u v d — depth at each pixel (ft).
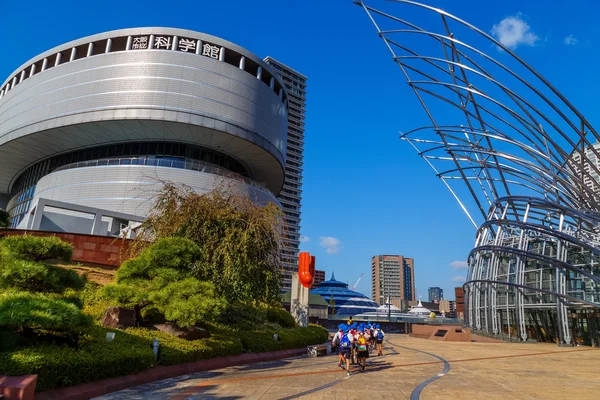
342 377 42.50
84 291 59.31
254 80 217.97
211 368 45.93
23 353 26.45
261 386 35.40
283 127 244.63
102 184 187.83
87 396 28.63
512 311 132.46
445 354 75.05
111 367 32.24
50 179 202.08
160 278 46.91
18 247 34.01
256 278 67.36
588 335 108.99
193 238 65.51
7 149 219.61
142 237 70.13
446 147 135.33
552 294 110.22
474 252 155.43
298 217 548.72
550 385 39.73
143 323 50.03
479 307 152.46
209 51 208.64
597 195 104.53
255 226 68.33
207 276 63.21
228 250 64.39
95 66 195.31
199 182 191.01
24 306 26.53
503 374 47.67
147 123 190.39
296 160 568.41
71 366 28.25
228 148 219.20
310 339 85.76
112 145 215.31
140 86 189.47
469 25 81.66
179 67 196.03
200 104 195.52
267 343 63.57
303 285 110.83
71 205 117.19
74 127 193.36
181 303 43.27
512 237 140.87
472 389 36.11
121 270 48.91
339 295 368.48
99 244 82.89
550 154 110.83
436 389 35.70
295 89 597.52
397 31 103.76
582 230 124.57
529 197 129.39
